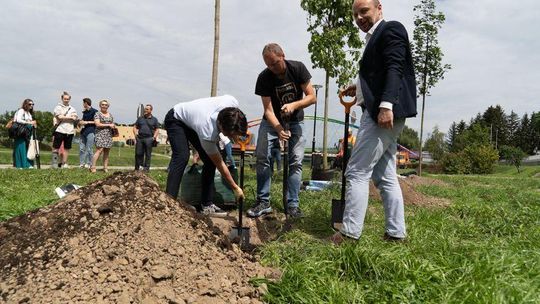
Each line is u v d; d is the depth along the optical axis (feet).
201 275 9.91
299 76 17.44
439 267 10.94
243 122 14.28
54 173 35.70
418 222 17.67
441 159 126.41
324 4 34.40
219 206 20.31
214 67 32.48
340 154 48.11
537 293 9.37
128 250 9.93
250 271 11.14
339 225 15.51
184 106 16.05
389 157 13.94
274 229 17.04
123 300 8.73
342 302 9.57
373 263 11.10
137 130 41.63
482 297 9.12
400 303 9.48
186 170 20.34
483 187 43.60
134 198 11.41
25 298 8.48
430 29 52.11
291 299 9.86
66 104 44.29
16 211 17.49
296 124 18.04
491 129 272.51
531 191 41.01
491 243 14.06
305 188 28.43
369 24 13.51
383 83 12.94
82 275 9.14
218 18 32.45
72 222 10.48
